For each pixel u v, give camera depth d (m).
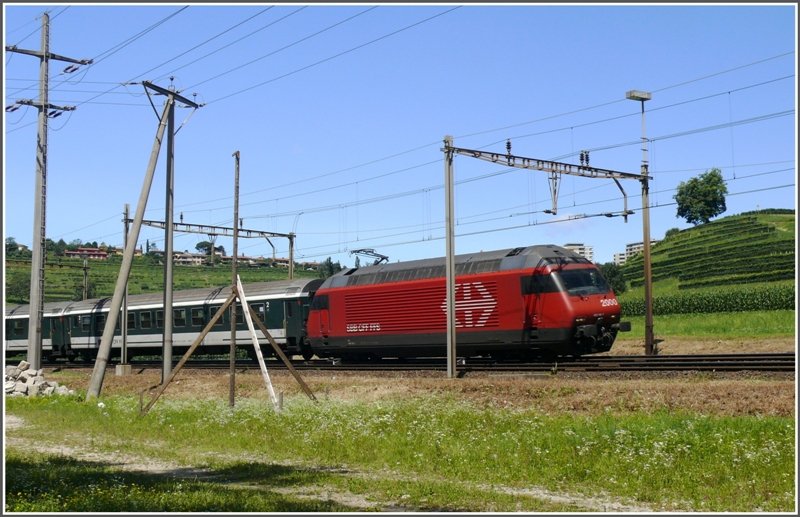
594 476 14.98
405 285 34.56
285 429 21.31
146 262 137.25
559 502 13.35
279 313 40.50
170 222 33.97
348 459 17.92
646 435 17.16
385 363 37.12
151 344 46.22
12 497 13.54
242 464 17.45
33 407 29.77
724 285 79.56
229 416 24.00
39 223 37.50
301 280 41.06
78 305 51.53
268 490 14.66
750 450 15.49
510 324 31.08
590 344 30.45
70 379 38.31
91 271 126.94
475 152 29.64
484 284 31.89
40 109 37.69
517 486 14.77
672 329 54.19
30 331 36.97
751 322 53.16
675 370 25.72
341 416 22.25
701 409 19.89
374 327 35.62
